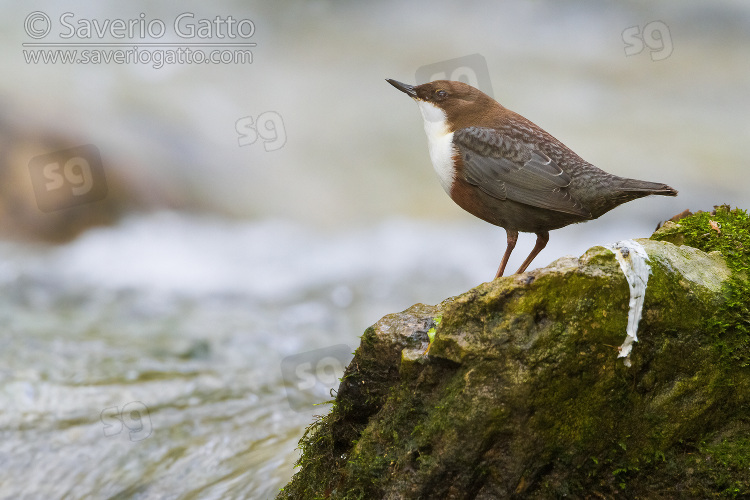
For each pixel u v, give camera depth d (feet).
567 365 13.34
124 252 45.11
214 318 36.99
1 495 22.26
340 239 48.70
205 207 50.96
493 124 22.45
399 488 14.19
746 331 14.15
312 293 40.93
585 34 76.79
